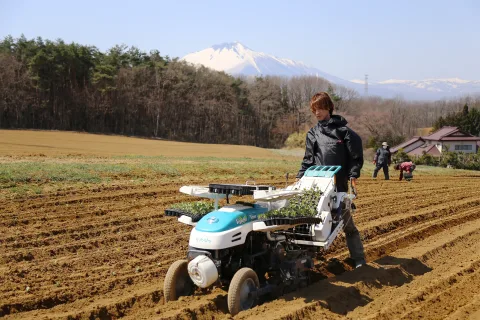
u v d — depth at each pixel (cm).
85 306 612
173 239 947
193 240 557
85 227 990
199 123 9394
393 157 4484
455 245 979
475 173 3216
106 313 594
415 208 1391
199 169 2072
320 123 738
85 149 3416
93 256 818
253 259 602
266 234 614
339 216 696
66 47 7669
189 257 564
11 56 7269
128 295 652
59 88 7588
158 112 8625
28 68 7319
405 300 638
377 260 813
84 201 1248
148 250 870
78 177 1533
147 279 721
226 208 588
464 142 6794
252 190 586
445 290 687
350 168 723
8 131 5428
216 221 558
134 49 9438
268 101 10494
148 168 1906
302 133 7669
